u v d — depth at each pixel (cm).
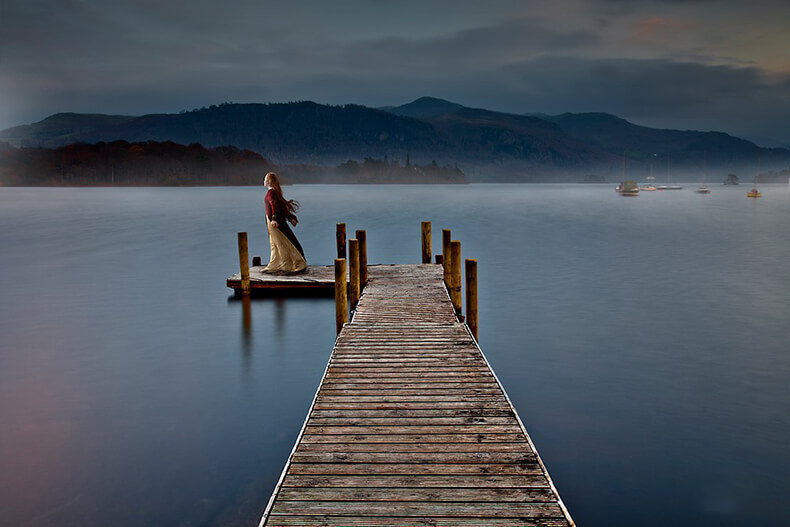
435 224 5081
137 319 1529
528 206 8844
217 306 1669
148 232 4288
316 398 690
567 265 2569
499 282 2128
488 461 529
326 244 3466
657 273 2338
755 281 2138
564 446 779
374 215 6431
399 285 1477
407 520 439
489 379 753
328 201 10862
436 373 779
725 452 762
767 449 770
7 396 966
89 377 1067
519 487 484
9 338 1344
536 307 1688
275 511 451
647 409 909
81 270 2445
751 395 968
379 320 1083
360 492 477
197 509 621
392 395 698
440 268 1792
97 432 818
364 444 564
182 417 874
